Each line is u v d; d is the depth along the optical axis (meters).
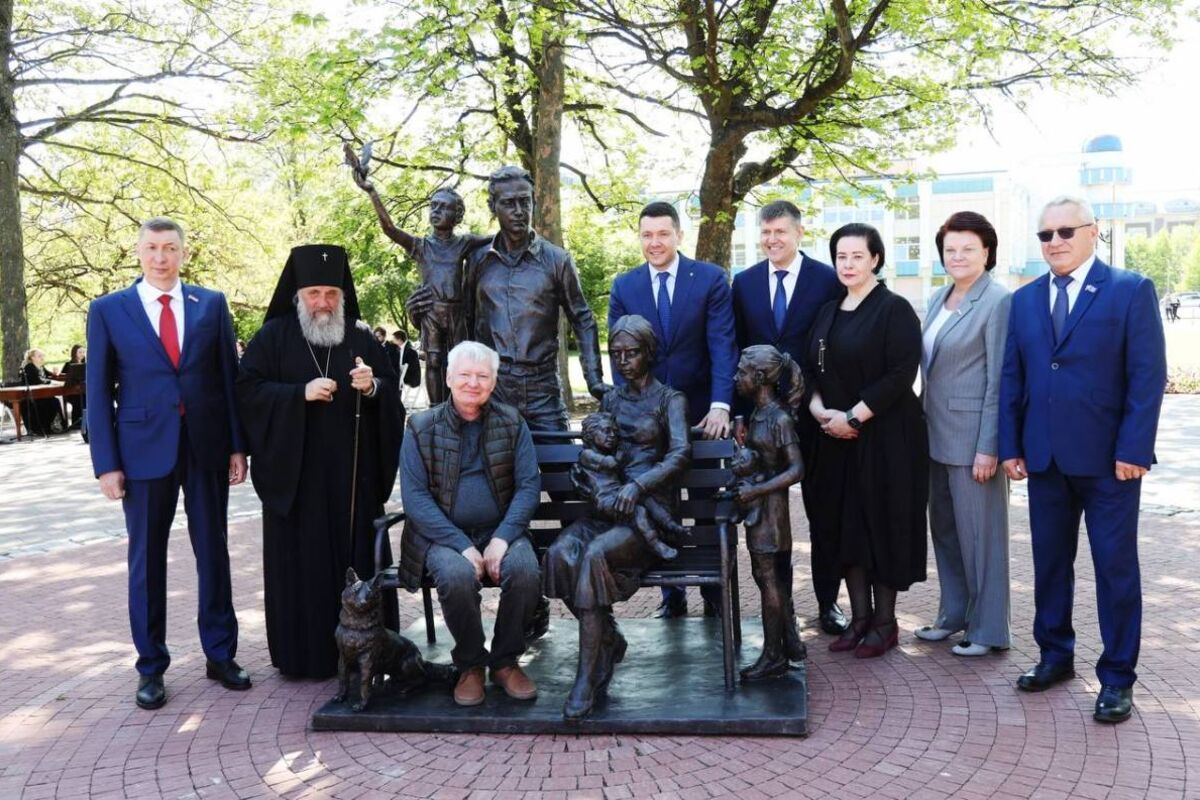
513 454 4.05
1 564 7.14
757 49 12.48
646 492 3.81
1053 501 3.88
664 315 4.71
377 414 4.46
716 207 13.27
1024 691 3.93
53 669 4.68
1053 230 3.77
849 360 4.30
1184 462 10.41
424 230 16.33
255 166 22.00
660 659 4.28
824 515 4.50
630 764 3.37
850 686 4.07
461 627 3.74
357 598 3.76
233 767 3.48
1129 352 3.63
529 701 3.84
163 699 4.12
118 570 6.87
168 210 22.23
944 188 44.88
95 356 4.10
